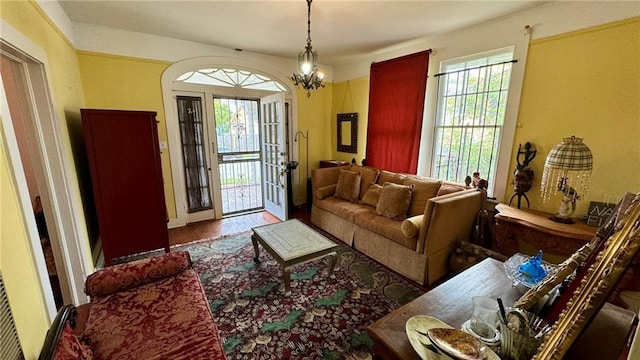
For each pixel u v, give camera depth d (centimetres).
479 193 269
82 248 228
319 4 239
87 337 131
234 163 492
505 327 95
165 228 294
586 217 223
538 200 254
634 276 85
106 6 246
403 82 362
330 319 200
